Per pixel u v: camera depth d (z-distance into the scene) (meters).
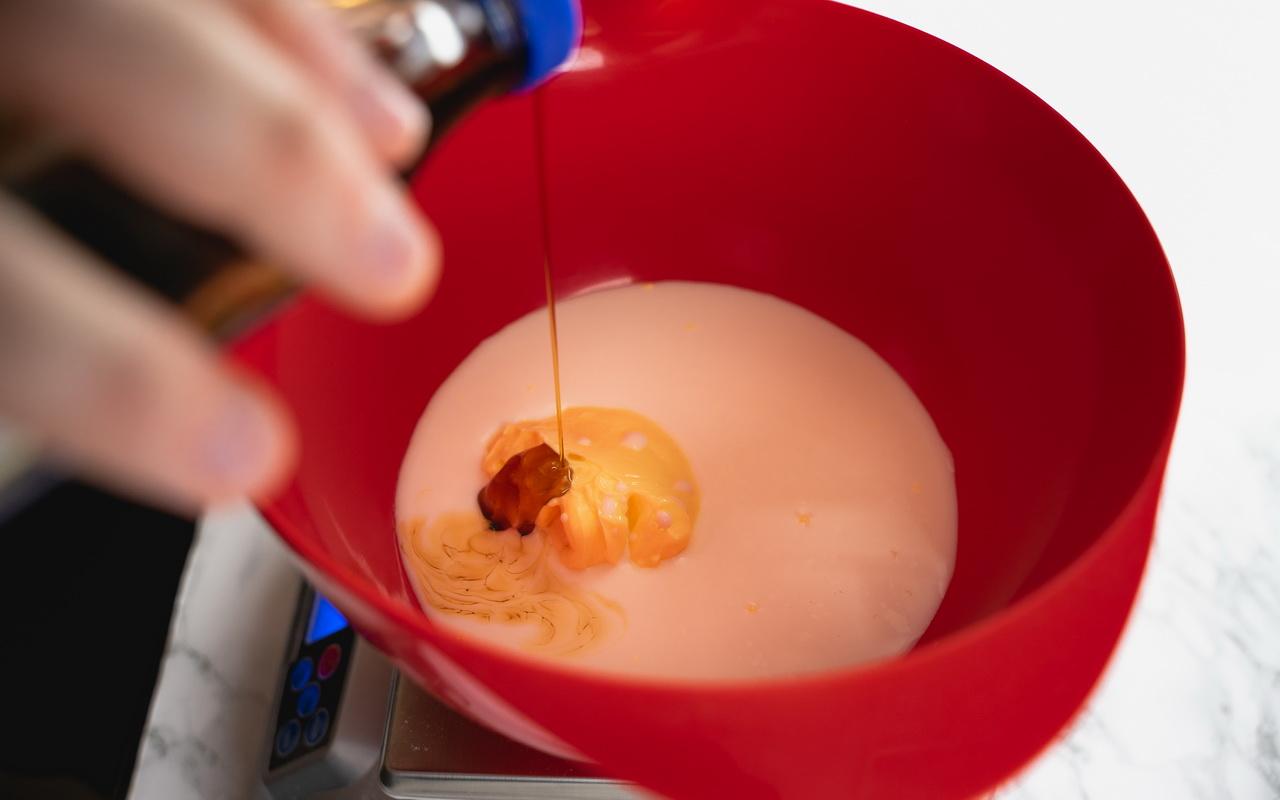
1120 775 0.42
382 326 0.46
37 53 0.19
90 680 0.39
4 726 0.36
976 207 0.45
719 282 0.54
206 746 0.43
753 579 0.46
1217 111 0.62
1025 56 0.65
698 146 0.49
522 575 0.45
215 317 0.24
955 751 0.31
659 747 0.30
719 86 0.47
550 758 0.39
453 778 0.39
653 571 0.46
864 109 0.46
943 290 0.48
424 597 0.45
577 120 0.47
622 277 0.54
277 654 0.46
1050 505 0.41
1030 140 0.42
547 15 0.29
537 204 0.50
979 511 0.46
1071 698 0.32
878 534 0.47
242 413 0.19
